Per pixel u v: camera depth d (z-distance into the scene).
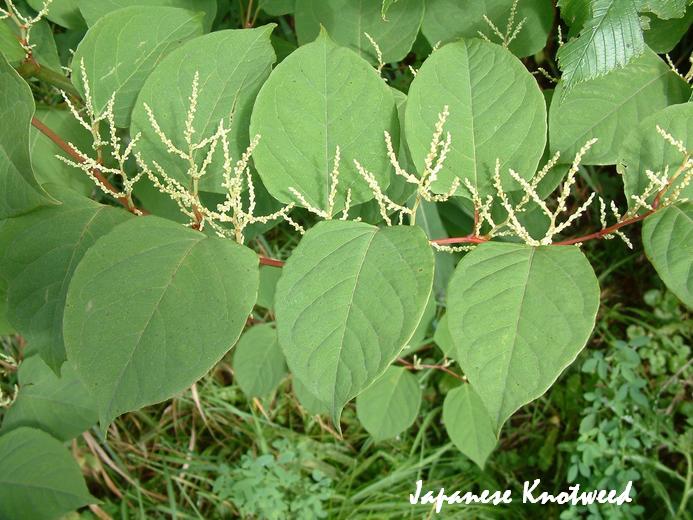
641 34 0.49
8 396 0.87
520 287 0.39
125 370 0.36
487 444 0.87
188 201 0.47
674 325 1.05
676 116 0.46
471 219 0.89
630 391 1.00
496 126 0.47
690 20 0.59
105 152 0.61
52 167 0.59
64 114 0.60
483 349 0.37
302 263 0.39
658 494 0.98
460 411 0.87
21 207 0.44
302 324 0.38
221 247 0.40
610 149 0.53
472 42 0.48
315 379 0.36
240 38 0.49
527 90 0.47
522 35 0.62
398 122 0.47
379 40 0.62
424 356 1.07
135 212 0.49
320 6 0.61
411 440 1.07
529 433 1.09
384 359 0.36
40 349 0.46
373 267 0.39
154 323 0.37
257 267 0.39
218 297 0.38
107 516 0.97
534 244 0.42
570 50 0.49
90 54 0.52
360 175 0.46
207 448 1.06
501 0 0.61
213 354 0.36
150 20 0.53
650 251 0.43
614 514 0.93
